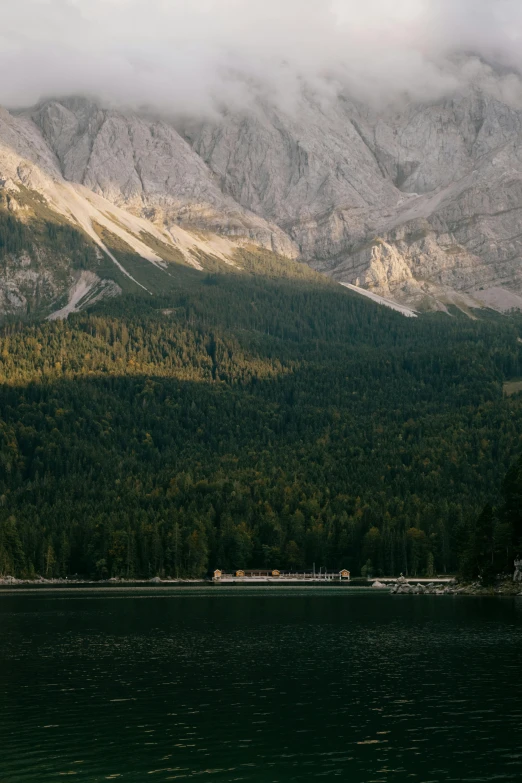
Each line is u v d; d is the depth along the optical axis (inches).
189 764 2869.1
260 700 3700.8
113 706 3607.3
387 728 3240.7
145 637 5689.0
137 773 2790.4
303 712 3484.3
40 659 4768.7
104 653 4982.8
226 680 4141.2
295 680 4124.0
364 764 2849.4
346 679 4128.9
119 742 3102.9
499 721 3309.5
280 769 2815.0
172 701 3693.4
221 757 2933.1
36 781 2721.5
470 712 3444.9
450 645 5142.7
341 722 3326.8
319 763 2864.2
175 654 4938.5
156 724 3324.3
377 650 5007.4
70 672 4365.2
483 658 4660.4
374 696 3745.1
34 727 3289.9
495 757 2898.6
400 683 4013.3
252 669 4429.1
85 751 3002.0
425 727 3245.6
